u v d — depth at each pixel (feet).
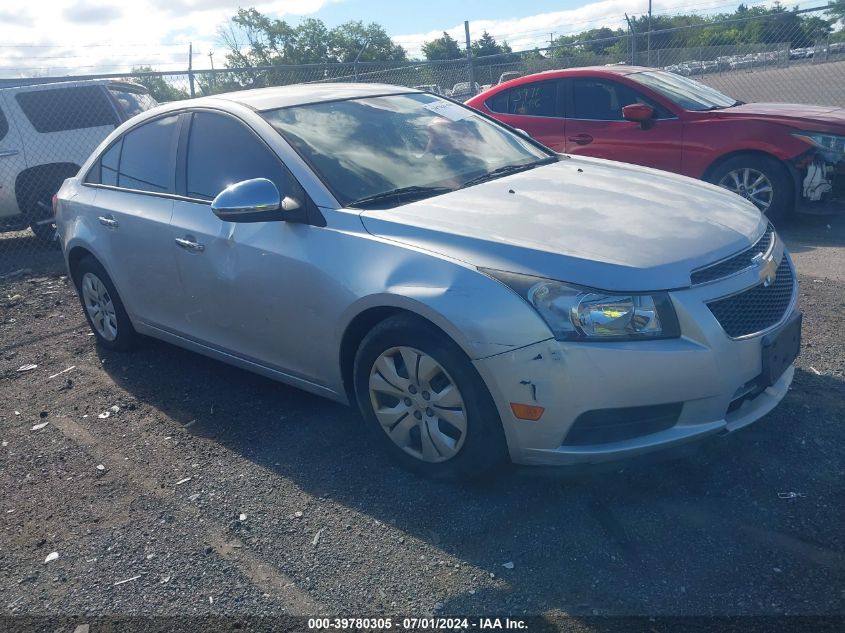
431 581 9.75
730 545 9.87
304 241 12.53
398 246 11.44
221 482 12.44
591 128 27.94
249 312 13.66
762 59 45.68
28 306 23.71
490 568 9.87
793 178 24.76
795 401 13.20
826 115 25.09
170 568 10.48
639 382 10.05
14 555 11.09
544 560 9.91
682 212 12.05
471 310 10.43
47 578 10.53
